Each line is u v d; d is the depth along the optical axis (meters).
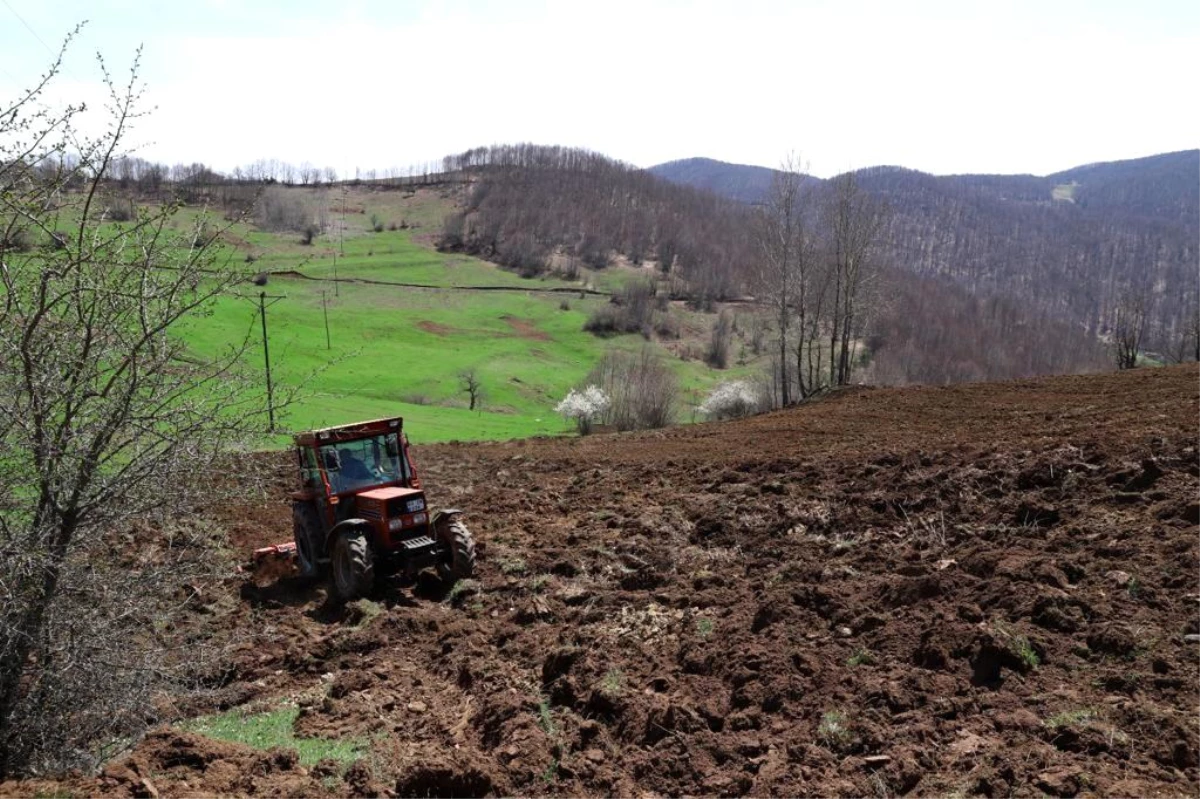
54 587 6.41
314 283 113.19
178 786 5.63
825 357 66.81
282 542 13.72
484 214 168.88
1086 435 11.44
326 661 8.70
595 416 44.72
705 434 21.16
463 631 8.87
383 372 75.50
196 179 83.25
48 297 6.29
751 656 6.86
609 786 5.59
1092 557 7.53
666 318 113.62
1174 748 4.68
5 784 5.73
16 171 6.05
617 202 179.88
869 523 10.32
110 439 6.54
